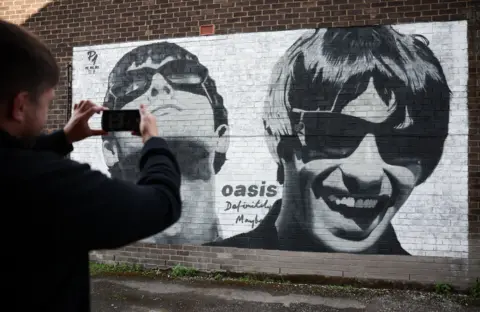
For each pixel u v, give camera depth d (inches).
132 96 210.1
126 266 207.6
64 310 35.4
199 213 198.5
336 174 184.4
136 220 34.4
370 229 180.9
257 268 191.5
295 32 191.2
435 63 178.1
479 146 172.7
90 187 33.0
